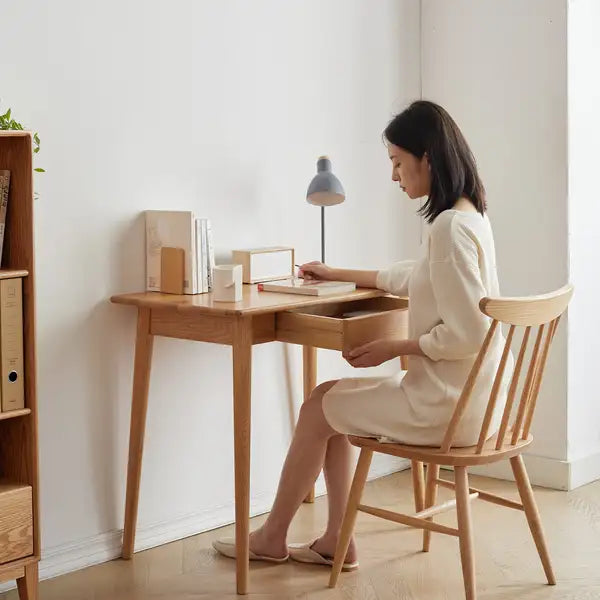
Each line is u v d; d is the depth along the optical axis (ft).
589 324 11.99
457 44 12.14
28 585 7.88
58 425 8.95
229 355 10.48
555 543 9.83
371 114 11.88
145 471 9.70
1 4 8.24
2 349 7.60
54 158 8.71
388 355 8.23
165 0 9.52
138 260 9.50
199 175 9.96
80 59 8.85
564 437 11.71
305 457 8.93
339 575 9.01
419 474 9.88
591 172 11.85
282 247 10.49
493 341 8.27
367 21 11.74
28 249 7.65
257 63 10.47
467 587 7.91
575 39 11.41
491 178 11.95
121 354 9.41
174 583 8.84
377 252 12.09
